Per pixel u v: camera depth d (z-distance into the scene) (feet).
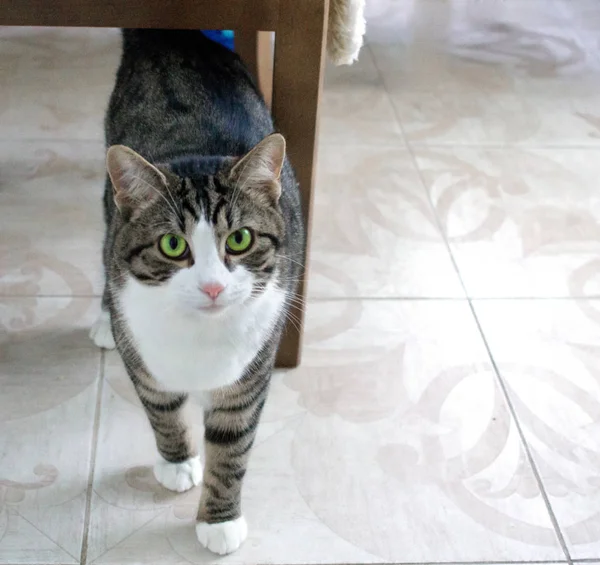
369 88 8.42
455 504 4.54
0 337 5.33
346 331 5.59
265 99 5.15
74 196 6.56
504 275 6.15
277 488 4.58
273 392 5.12
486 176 7.24
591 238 6.58
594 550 4.34
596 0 10.15
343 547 4.31
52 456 4.65
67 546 4.22
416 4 10.05
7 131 7.26
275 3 3.80
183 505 4.47
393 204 6.82
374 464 4.74
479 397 5.17
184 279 3.38
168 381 3.81
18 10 3.78
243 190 3.49
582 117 8.16
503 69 8.89
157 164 3.70
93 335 5.32
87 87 7.91
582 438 4.94
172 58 4.63
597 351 5.54
